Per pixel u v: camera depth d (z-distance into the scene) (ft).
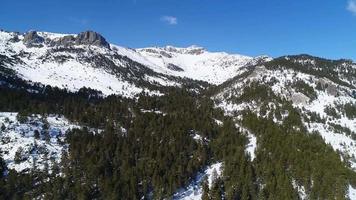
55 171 441.68
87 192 405.80
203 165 495.41
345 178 464.24
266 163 474.90
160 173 457.27
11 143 483.92
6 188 399.65
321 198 422.82
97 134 544.21
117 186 414.82
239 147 533.14
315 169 467.93
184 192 442.09
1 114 581.12
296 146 539.29
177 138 546.67
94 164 454.81
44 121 572.10
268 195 424.87
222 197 423.64
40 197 401.70
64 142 513.86
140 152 505.25
